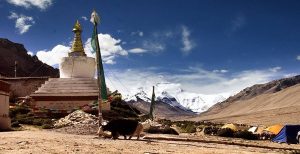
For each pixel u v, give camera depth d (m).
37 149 18.59
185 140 31.02
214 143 30.69
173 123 80.94
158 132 44.59
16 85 82.31
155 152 20.08
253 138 51.00
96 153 18.48
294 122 121.81
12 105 66.25
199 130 65.12
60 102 68.50
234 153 21.94
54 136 28.00
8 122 41.91
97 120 45.50
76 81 71.25
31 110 60.81
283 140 44.75
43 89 70.19
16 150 17.95
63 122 45.41
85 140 25.86
